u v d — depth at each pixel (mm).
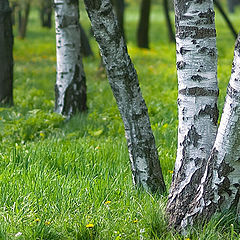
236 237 7520
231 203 7645
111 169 10570
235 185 7512
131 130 9375
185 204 8039
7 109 17188
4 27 19484
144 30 47406
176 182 8234
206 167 7676
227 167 7387
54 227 8016
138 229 7984
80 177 9969
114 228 8016
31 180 9594
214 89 7941
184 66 7934
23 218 8133
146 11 47219
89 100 20875
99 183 9523
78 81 17641
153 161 9539
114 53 8680
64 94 17625
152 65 32875
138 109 9219
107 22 8406
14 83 26578
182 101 8078
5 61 19719
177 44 8008
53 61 37000
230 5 98312
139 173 9578
